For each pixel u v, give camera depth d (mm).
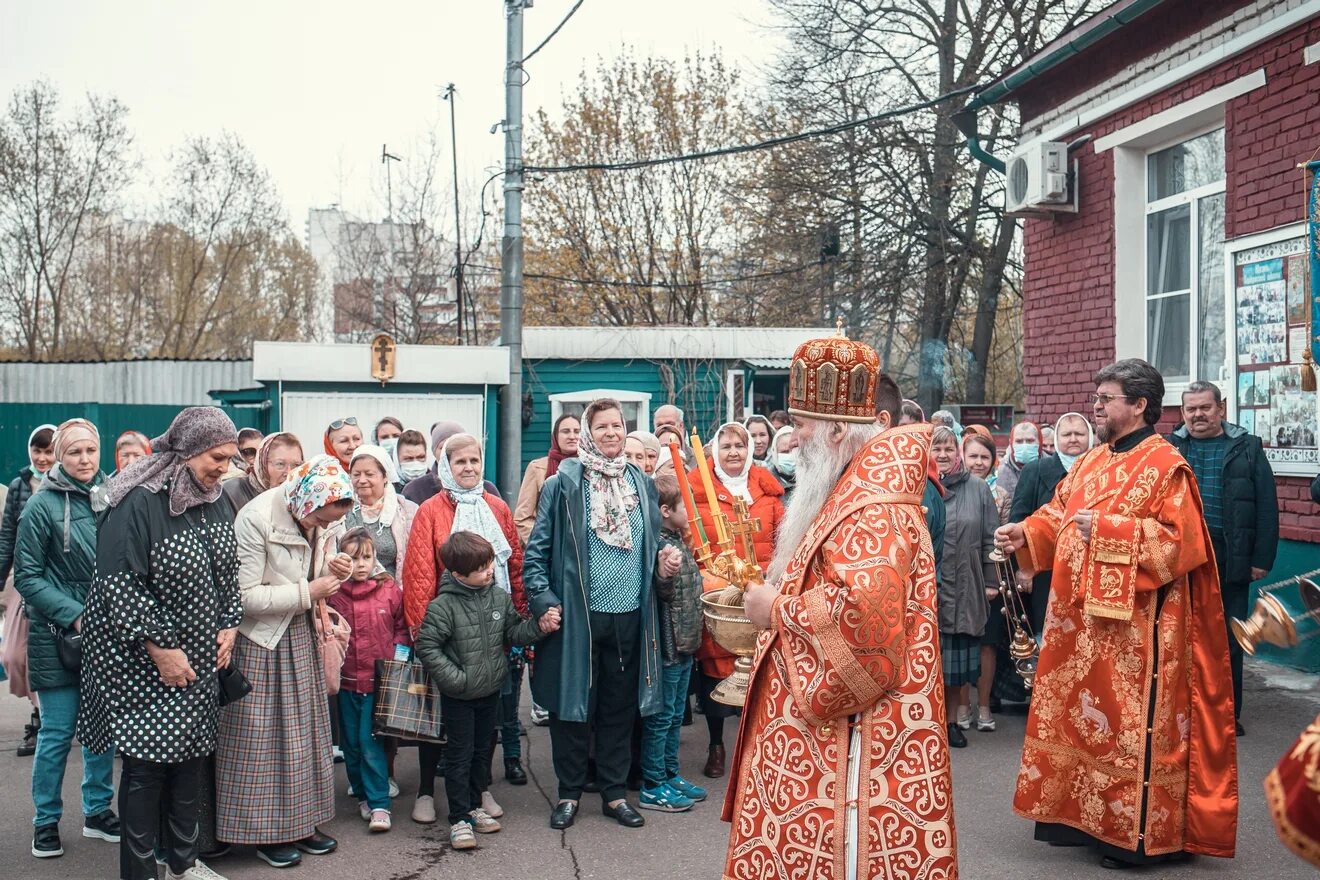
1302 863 4645
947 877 2793
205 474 4320
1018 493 6922
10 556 6191
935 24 19719
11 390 20516
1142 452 4645
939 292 20297
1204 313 8938
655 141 28094
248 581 4680
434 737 5039
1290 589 7668
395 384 16031
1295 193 7594
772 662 2967
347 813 5539
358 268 33719
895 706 2814
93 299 31859
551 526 5238
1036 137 10742
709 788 5832
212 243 33406
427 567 5316
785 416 9609
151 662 4230
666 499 5730
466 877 4660
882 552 2742
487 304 33312
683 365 19047
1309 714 6801
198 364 20703
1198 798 4531
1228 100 8219
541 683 5242
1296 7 7516
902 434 2936
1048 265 10625
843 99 19812
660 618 5484
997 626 6746
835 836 2785
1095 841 4637
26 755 6617
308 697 4844
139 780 4250
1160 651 4512
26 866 4871
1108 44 9594
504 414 14898
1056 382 10531
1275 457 7781
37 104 30203
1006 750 6379
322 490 4664
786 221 21359
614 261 27953
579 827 5254
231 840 4688
